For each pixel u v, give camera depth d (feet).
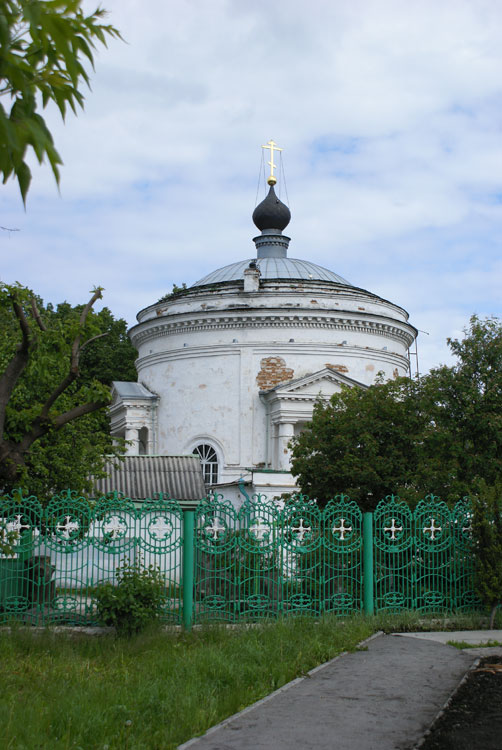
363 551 53.26
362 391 77.87
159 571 49.24
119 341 173.47
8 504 47.91
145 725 27.78
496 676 35.81
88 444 69.56
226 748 25.54
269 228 148.77
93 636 45.11
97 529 49.75
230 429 121.70
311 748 25.49
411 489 63.41
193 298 126.41
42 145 12.00
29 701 30.14
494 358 64.03
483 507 52.65
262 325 122.42
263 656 38.55
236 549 51.31
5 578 47.50
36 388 63.21
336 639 43.91
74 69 12.88
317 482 72.64
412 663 38.73
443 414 64.39
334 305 123.85
